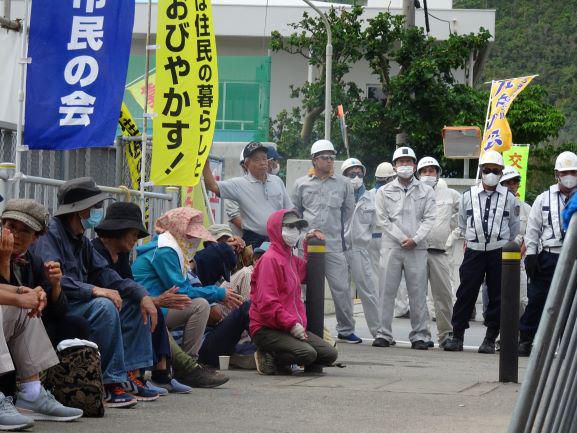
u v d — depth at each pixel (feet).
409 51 132.05
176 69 42.65
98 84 35.19
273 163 51.62
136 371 31.04
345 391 34.32
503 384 37.09
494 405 31.96
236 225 48.44
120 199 40.63
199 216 34.91
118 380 28.84
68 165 42.57
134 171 47.98
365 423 27.96
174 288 32.24
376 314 52.85
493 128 69.26
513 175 56.70
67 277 28.71
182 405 30.25
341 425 27.53
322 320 40.16
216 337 39.32
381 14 131.75
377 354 47.91
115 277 30.37
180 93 42.63
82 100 35.17
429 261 52.70
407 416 29.37
